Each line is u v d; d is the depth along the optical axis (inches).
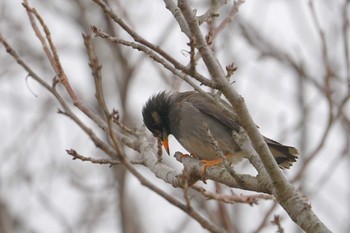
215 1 342.6
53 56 383.2
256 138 287.0
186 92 512.4
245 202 403.2
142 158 390.9
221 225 474.9
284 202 284.7
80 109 387.2
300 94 542.0
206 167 353.4
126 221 532.4
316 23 475.5
